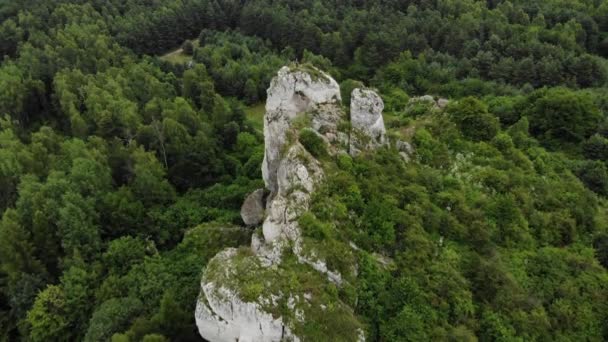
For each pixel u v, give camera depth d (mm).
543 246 45562
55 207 59438
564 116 65875
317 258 36062
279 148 47469
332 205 40312
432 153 52219
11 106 92125
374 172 44938
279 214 39656
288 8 127438
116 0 136250
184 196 71875
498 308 38656
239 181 72938
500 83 88750
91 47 108562
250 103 106000
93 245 57500
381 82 98125
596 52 101375
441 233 43344
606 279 42375
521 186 49531
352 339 32875
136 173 69438
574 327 39656
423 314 36281
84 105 92438
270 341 33094
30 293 53688
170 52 131125
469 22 103188
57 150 79562
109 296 50594
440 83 93250
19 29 116375
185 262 53469
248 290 33156
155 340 39062
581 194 51906
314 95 48531
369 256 38719
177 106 87750
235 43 123750
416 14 113875
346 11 123375
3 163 70062
